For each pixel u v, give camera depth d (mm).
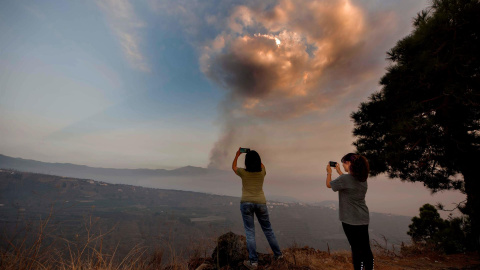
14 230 2107
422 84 7578
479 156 7039
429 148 7641
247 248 4203
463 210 7648
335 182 3840
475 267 5840
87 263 2348
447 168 7938
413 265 6156
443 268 5941
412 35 7949
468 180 7281
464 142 7145
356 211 3686
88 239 2420
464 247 7438
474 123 7156
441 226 9266
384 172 8398
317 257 5336
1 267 2004
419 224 9812
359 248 3586
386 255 7004
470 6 6406
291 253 5199
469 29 6641
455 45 6828
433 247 7824
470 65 6570
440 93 7422
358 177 3734
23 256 2090
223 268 3957
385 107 8516
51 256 2191
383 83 8805
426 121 7129
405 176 8141
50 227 2219
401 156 7488
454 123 7293
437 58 6930
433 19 7094
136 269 2648
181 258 3344
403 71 7891
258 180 4434
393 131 7676
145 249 2914
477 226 7039
